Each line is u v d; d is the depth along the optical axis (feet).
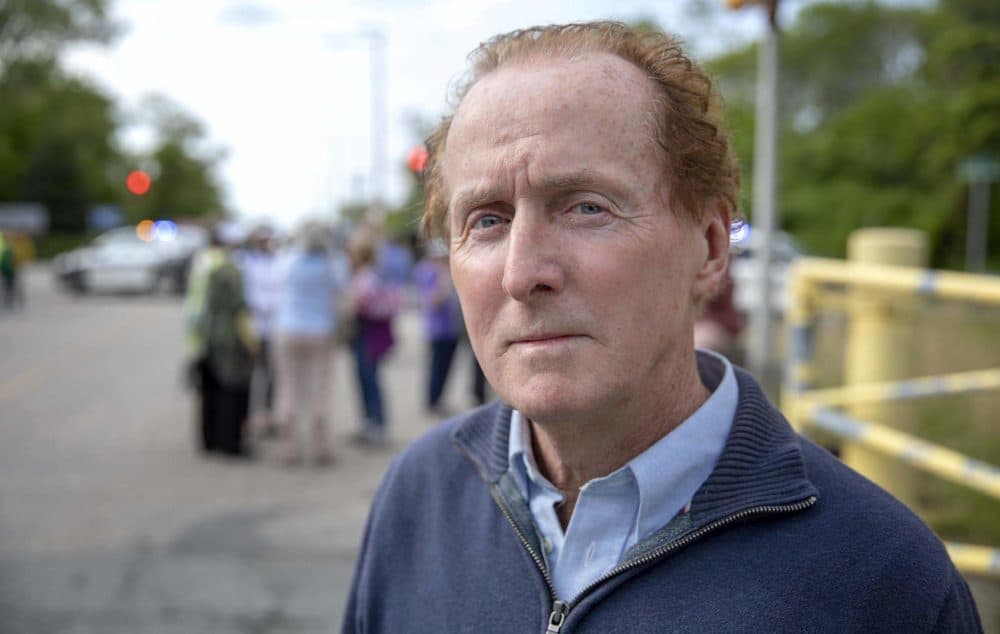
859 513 3.57
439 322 27.68
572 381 3.51
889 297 12.41
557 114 3.55
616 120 3.57
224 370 22.16
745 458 3.76
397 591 4.43
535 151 3.53
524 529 4.05
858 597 3.41
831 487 3.68
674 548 3.62
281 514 17.83
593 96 3.57
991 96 88.38
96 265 77.10
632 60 3.77
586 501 3.90
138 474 20.97
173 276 78.64
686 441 3.82
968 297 9.18
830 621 3.39
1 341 48.70
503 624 3.97
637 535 3.78
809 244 106.73
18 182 190.90
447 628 4.14
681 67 3.80
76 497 19.02
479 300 3.69
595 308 3.50
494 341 3.67
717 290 4.23
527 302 3.53
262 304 25.12
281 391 22.16
